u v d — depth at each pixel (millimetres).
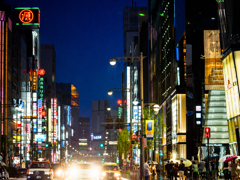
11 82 119062
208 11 65188
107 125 71312
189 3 65250
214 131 63000
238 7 45594
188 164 45594
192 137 64125
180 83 67750
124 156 102750
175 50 70688
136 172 47562
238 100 44438
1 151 96875
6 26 113438
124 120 180750
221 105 63594
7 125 109250
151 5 107188
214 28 64938
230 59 46156
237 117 45312
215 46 64750
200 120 63438
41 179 38469
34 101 149625
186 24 65125
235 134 46500
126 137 92938
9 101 114938
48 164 39438
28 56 166625
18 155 108062
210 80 64188
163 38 86750
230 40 46094
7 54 114000
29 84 142750
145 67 134375
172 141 74312
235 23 45312
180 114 67688
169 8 78250
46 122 198750
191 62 64875
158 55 94625
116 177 39094
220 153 62312
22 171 79375
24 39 151625
